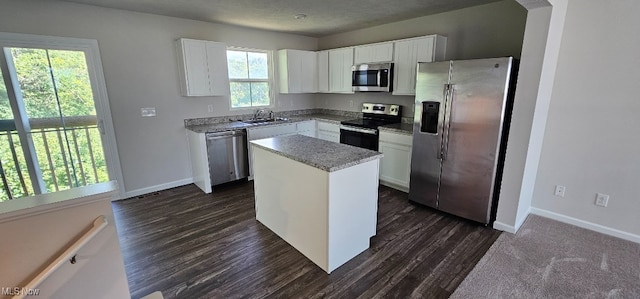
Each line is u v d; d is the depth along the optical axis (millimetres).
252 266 2268
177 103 3977
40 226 1215
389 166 3871
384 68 4000
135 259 2357
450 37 3646
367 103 4750
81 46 3176
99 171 3541
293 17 3816
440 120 2963
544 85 2525
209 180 3842
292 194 2418
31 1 2861
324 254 2180
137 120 3666
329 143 2729
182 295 1955
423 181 3260
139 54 3562
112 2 3076
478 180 2824
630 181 2533
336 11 3537
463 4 3293
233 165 4113
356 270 2213
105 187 1354
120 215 3180
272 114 4922
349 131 4328
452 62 2783
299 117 5148
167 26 3727
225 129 3926
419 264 2277
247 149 4246
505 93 2535
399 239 2650
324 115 5418
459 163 2924
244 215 3182
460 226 2889
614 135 2553
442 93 2900
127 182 3695
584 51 2582
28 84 2988
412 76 3773
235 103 4672
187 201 3582
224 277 2137
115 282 1452
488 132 2676
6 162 2996
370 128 3998
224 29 4266
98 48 3271
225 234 2766
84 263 1340
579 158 2770
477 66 2633
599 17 2469
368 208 2396
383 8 3432
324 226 2129
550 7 2248
